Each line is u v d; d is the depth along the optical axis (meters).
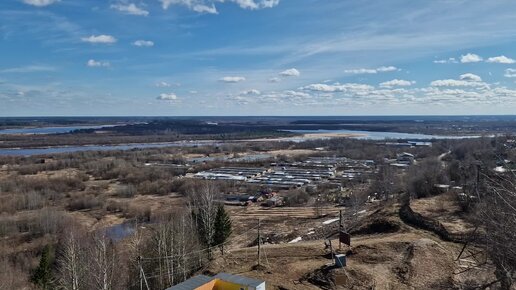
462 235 43.53
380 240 46.84
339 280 35.78
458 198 56.22
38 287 50.41
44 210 93.50
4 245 76.31
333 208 96.62
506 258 14.13
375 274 36.69
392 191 93.31
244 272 40.28
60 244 67.56
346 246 46.12
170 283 44.06
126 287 47.56
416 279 34.91
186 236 50.44
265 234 74.56
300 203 110.50
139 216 96.88
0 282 54.28
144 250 51.16
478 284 18.34
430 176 73.12
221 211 55.03
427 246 40.88
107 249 54.47
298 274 39.00
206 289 31.75
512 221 13.51
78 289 45.84
